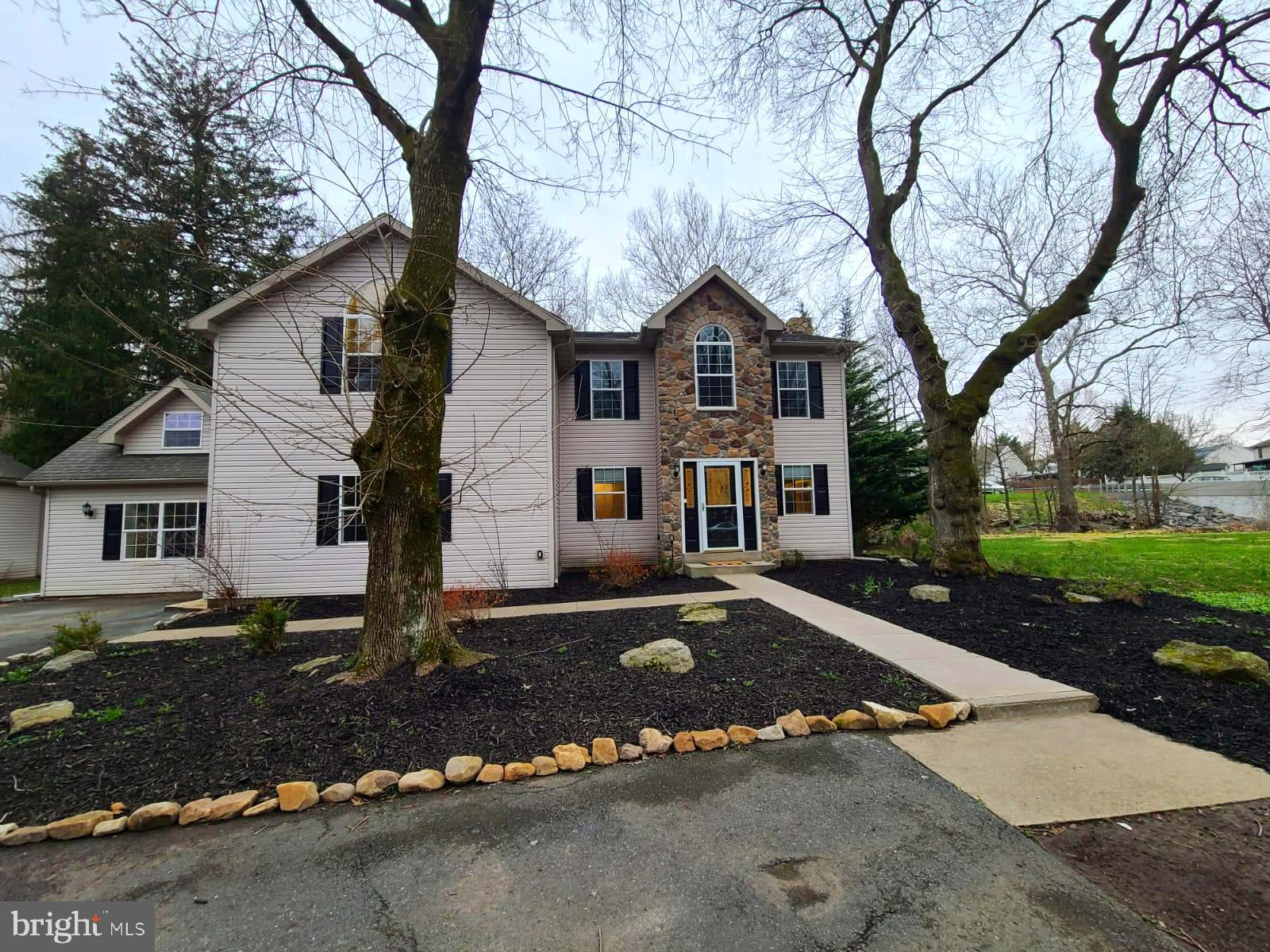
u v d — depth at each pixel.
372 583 4.78
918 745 3.64
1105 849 2.48
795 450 14.67
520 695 4.33
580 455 13.89
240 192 9.13
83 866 2.60
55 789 3.20
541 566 10.93
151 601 11.71
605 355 14.20
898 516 16.67
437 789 3.19
